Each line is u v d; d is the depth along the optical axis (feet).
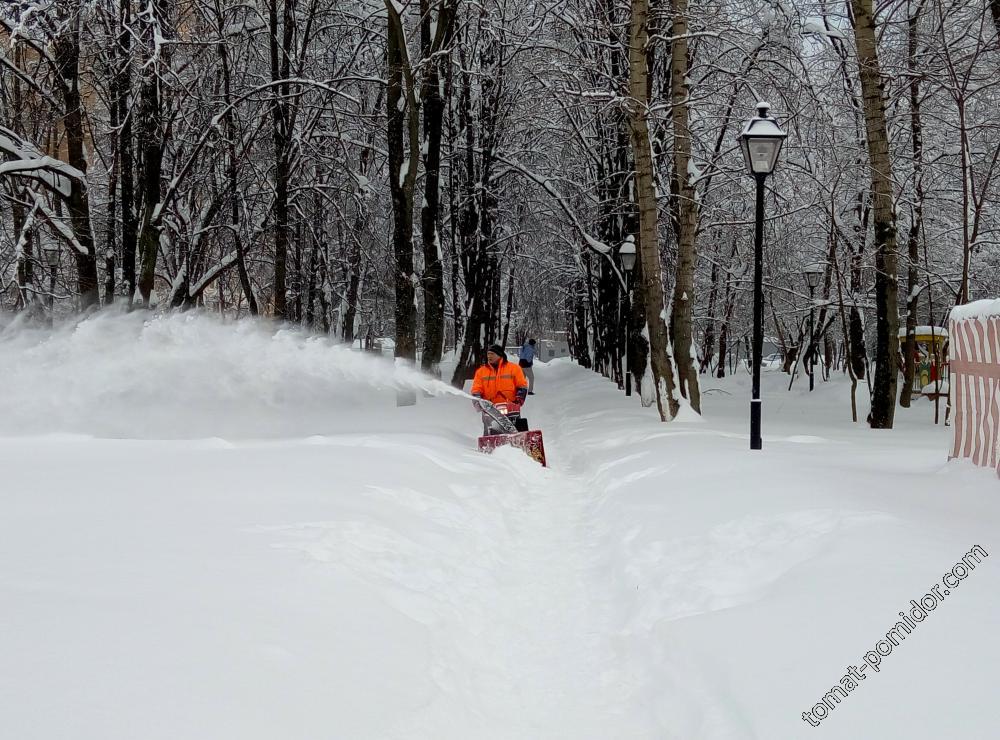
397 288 73.97
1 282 90.12
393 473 29.91
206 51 81.20
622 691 15.81
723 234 105.70
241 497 23.53
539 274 145.07
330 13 86.02
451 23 82.38
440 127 84.17
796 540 21.08
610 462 41.45
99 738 9.43
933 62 65.98
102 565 16.02
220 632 13.09
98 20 71.51
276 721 10.77
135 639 12.33
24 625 12.41
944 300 103.86
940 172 79.15
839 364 169.89
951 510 23.29
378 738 11.30
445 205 119.03
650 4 71.41
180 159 89.15
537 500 35.63
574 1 85.25
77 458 30.19
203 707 10.60
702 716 13.28
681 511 26.63
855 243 86.58
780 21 73.00
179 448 34.32
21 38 69.46
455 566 21.39
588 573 24.22
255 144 90.02
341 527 20.88
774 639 14.71
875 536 19.93
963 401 28.22
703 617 16.67
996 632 13.67
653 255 58.34
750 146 40.34
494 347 49.96
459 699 13.94
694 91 79.20
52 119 78.95
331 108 83.61
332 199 96.43
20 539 17.60
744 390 117.91
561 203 96.99
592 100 79.15
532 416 86.99
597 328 145.59
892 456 35.04
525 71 94.43
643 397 71.61
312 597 15.65
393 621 15.55
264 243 95.76
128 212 81.71
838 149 76.43
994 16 57.67
